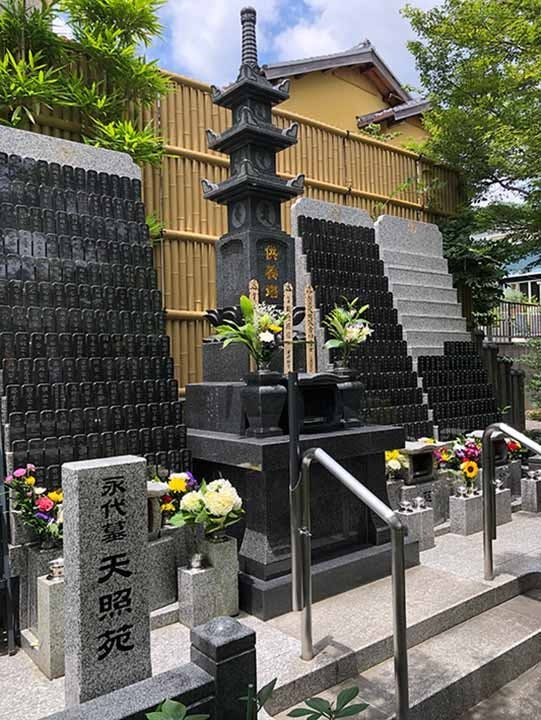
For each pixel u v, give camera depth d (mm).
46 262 3438
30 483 2812
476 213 7301
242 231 3982
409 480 4348
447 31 6922
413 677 2467
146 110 5031
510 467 5211
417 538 3754
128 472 1982
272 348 3332
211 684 1708
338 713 1535
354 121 11258
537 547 3975
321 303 5012
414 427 5352
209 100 5496
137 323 3699
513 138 6375
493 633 2881
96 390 3406
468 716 2453
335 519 3453
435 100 7441
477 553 3840
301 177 4105
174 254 5156
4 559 2650
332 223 5422
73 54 4562
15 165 3479
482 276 7348
